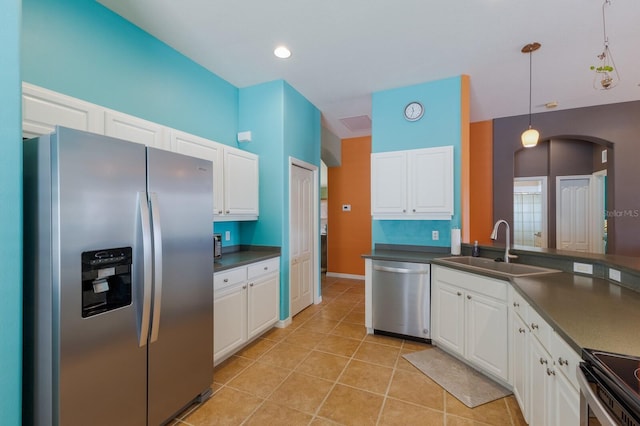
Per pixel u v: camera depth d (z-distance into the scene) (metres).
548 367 1.33
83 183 1.30
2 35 1.13
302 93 3.70
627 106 3.91
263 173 3.40
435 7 2.14
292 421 1.79
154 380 1.61
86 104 1.77
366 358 2.55
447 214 2.97
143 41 2.42
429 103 3.33
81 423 1.28
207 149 2.62
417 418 1.80
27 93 1.50
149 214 1.55
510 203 4.48
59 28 1.90
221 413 1.86
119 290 1.46
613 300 1.48
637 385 0.76
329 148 5.34
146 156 1.58
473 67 3.01
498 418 1.79
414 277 2.83
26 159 1.30
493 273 2.08
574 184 5.05
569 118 4.16
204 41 2.58
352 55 2.80
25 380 1.31
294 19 2.28
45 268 1.25
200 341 1.93
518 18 2.25
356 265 5.75
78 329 1.28
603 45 2.60
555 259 2.24
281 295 3.29
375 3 2.10
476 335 2.23
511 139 4.48
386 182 3.23
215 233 3.10
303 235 3.85
